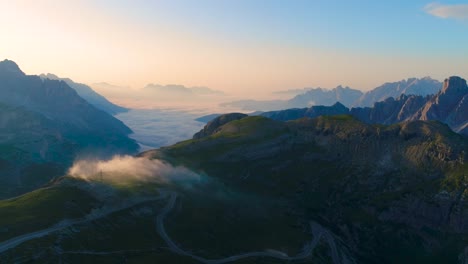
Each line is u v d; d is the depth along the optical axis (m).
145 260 164.50
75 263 147.38
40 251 144.38
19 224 158.50
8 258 135.25
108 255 160.25
